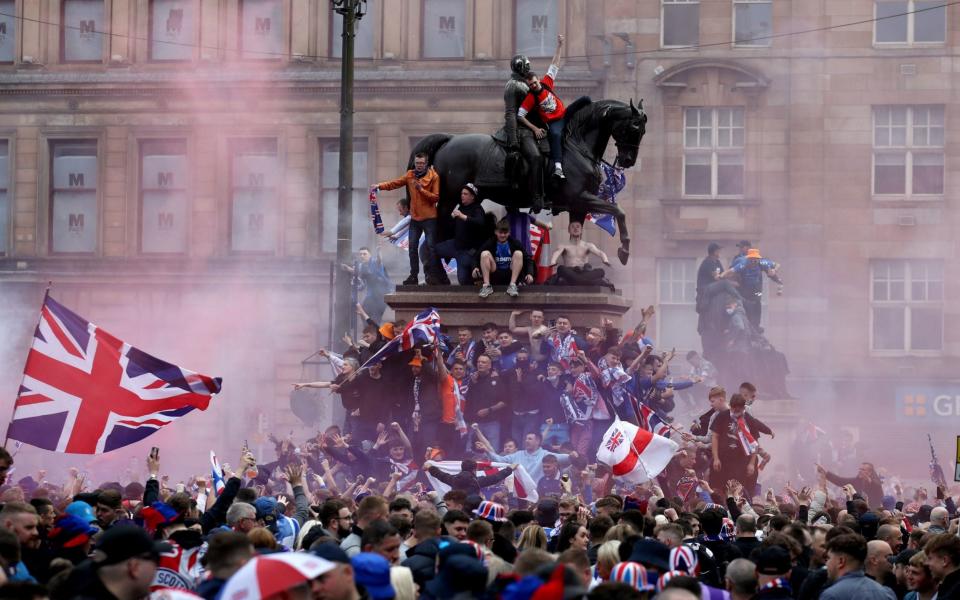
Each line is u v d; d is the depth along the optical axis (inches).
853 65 5191.9
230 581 803.4
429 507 1385.3
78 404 1732.3
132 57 5516.7
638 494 1844.2
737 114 5221.5
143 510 1310.3
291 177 5423.2
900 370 5132.9
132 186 5497.1
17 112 5551.2
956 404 5078.7
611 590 826.2
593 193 2475.4
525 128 2438.5
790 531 1409.9
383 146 5344.5
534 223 2581.2
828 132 5191.9
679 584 922.7
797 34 5191.9
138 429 1742.1
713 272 3806.6
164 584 1139.9
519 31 5305.1
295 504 1624.0
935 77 5172.2
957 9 5182.1
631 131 2443.4
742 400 2197.3
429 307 2482.8
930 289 5172.2
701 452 2223.2
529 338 2443.4
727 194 5211.6
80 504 1386.6
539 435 2385.6
